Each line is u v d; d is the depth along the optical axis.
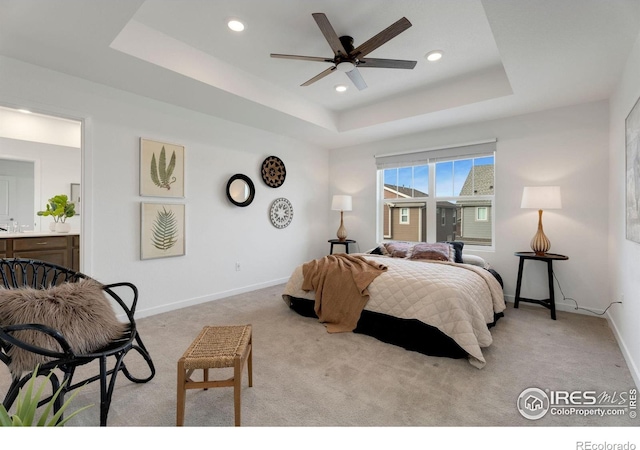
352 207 5.29
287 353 2.33
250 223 4.29
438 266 3.10
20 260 1.84
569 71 2.57
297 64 3.04
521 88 2.91
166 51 2.55
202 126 3.68
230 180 3.98
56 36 2.11
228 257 4.02
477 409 1.65
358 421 1.55
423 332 2.35
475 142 3.94
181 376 1.42
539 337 2.61
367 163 5.10
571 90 2.96
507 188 3.75
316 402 1.71
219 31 2.49
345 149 5.38
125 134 3.04
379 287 2.68
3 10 1.83
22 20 1.93
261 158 4.40
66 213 3.66
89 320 1.55
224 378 1.96
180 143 3.47
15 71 2.41
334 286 2.94
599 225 3.19
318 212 5.41
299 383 1.91
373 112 4.11
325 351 2.37
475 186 4.09
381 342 2.54
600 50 2.24
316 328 2.85
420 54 2.81
